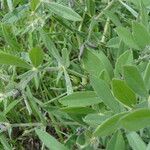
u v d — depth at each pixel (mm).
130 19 332
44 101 336
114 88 172
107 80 234
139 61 254
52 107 261
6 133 337
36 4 289
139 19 284
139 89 175
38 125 275
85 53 243
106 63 253
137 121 139
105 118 203
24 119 342
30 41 328
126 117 137
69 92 254
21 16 313
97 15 337
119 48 267
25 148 342
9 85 263
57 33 341
